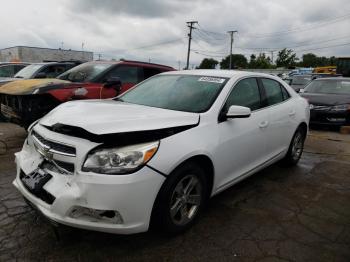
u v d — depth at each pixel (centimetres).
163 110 335
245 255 283
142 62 743
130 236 304
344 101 895
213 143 321
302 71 3231
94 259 271
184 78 414
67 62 980
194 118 320
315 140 779
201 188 320
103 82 648
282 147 477
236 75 402
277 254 286
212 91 367
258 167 418
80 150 258
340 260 281
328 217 361
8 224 319
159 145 272
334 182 473
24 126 589
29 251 278
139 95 414
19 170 318
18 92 555
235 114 336
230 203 385
